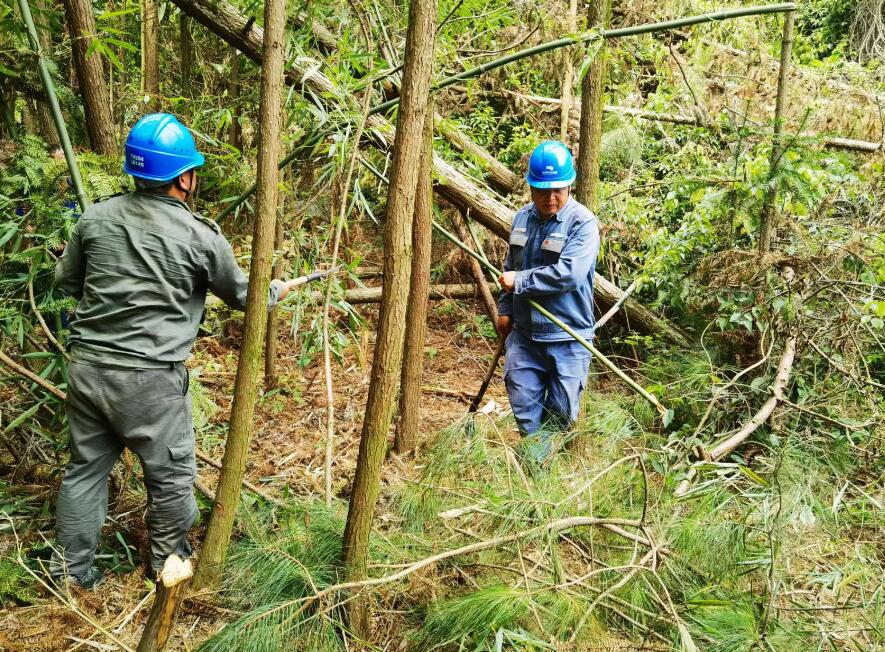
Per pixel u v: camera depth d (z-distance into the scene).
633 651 2.08
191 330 2.53
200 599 2.37
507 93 5.84
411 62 1.91
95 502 2.53
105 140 3.14
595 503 2.62
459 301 5.67
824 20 8.08
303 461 3.62
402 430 3.64
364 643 2.11
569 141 5.61
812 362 3.89
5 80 3.13
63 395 2.79
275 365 4.37
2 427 3.21
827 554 2.74
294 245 3.83
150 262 2.37
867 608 2.35
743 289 3.92
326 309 2.72
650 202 4.98
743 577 2.49
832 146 4.84
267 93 2.03
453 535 2.56
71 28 3.00
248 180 4.04
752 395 3.75
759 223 4.04
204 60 5.07
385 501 3.15
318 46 3.94
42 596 2.51
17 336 2.99
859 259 3.75
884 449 3.38
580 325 3.35
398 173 1.96
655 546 2.37
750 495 2.69
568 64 5.36
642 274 4.42
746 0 5.41
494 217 4.38
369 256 5.86
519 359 3.44
